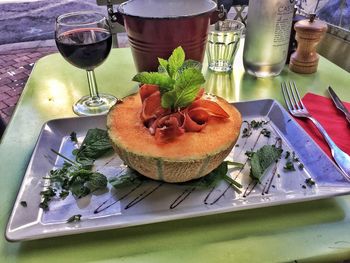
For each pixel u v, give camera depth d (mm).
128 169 503
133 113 501
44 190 466
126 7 693
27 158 540
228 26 863
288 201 432
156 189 467
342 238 405
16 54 2295
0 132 777
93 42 622
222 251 393
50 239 408
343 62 940
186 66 545
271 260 381
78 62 638
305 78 780
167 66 476
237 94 720
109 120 489
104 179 471
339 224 423
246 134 583
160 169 436
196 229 420
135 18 632
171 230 420
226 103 526
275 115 620
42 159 517
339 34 937
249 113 635
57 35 638
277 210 444
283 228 420
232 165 510
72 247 399
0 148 562
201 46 690
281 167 505
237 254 389
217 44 803
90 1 2871
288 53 827
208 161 436
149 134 464
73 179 472
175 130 451
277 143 559
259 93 724
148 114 478
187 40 657
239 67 833
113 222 407
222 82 766
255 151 540
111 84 764
